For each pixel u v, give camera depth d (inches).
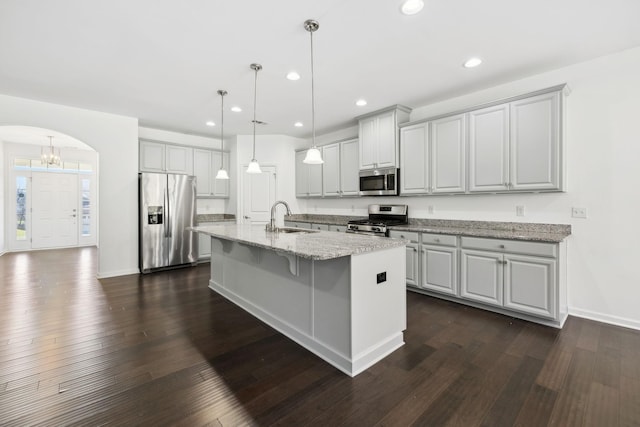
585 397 65.1
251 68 111.3
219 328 103.1
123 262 173.6
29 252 247.3
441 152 136.7
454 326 102.7
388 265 86.0
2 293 137.8
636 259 99.1
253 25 84.5
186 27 85.3
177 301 130.0
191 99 144.4
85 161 284.0
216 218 231.9
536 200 118.6
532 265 102.7
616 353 83.5
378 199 180.1
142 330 100.7
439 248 127.8
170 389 68.7
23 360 80.4
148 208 177.2
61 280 161.0
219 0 73.8
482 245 114.5
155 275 173.6
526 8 77.4
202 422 58.4
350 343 75.5
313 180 210.7
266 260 108.3
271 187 220.8
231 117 175.0
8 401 63.6
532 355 83.0
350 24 84.1
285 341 93.8
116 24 83.6
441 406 62.9
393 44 94.9
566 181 111.1
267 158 220.7
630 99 98.9
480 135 124.1
